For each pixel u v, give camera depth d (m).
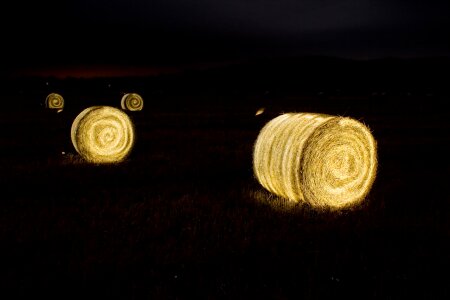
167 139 17.59
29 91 72.81
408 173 11.36
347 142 8.27
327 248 6.23
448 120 25.59
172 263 5.66
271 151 8.77
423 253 6.02
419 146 16.02
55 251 6.01
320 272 5.45
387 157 13.86
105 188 9.55
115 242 6.29
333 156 8.19
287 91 82.12
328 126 8.09
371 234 6.77
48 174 10.80
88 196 8.88
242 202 8.47
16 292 4.90
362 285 5.14
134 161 12.79
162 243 6.34
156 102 44.56
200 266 5.59
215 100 49.47
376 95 62.25
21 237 6.48
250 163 12.52
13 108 34.41
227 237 6.50
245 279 5.26
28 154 13.80
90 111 12.77
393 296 4.89
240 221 7.19
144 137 18.12
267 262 5.73
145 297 4.84
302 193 8.09
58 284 5.09
